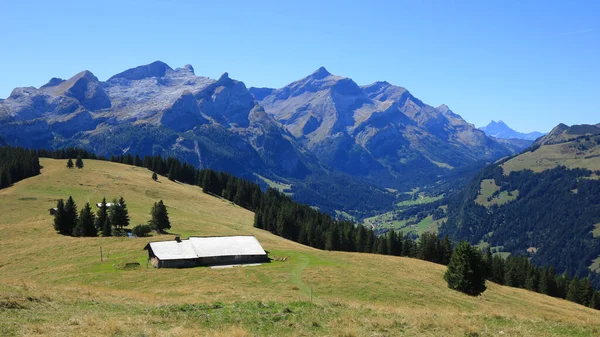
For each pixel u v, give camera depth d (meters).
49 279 61.09
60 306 31.14
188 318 28.69
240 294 45.41
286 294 48.28
